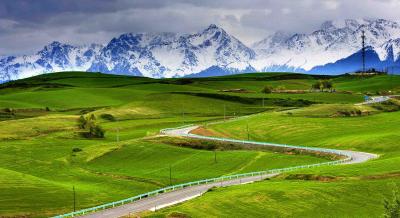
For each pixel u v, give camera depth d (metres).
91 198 125.94
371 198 102.38
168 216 95.94
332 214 96.12
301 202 101.88
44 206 118.62
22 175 144.50
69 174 153.62
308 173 122.31
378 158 144.12
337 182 112.75
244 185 116.94
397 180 109.69
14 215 112.31
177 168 156.88
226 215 96.31
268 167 149.38
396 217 62.06
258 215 96.44
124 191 133.62
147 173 153.25
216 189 116.88
